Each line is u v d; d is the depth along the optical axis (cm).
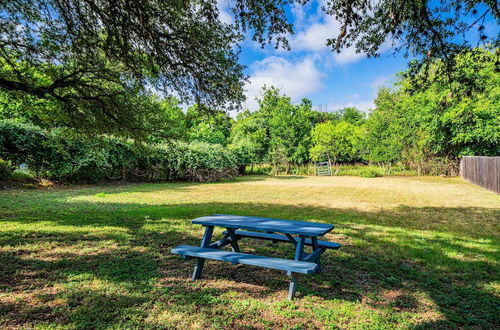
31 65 652
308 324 250
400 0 439
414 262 419
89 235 522
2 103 1377
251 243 517
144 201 1016
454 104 1933
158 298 291
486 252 462
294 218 718
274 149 2930
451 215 803
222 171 2059
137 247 461
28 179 1420
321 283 343
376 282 350
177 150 1712
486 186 1499
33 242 470
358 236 557
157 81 676
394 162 2762
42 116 734
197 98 696
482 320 264
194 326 242
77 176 1552
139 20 529
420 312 280
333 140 2761
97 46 612
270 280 350
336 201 1072
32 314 254
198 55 616
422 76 580
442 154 2388
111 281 328
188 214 746
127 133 755
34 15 581
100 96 682
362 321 259
